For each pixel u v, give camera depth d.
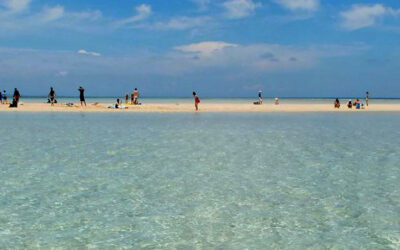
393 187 11.22
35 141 21.05
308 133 25.70
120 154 16.86
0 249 7.05
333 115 46.81
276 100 77.19
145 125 31.20
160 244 7.27
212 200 9.95
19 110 49.91
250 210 9.16
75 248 7.11
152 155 16.61
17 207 9.37
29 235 7.70
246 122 34.91
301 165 14.45
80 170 13.47
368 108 65.19
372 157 16.23
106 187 11.21
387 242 7.36
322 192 10.70
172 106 62.31
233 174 12.88
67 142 20.72
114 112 49.12
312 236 7.64
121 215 8.84
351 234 7.74
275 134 24.95
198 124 32.47
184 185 11.45
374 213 8.95
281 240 7.45
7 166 14.09
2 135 23.69
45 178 12.27
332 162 15.08
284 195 10.40
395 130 28.08
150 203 9.70
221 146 19.38
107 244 7.27
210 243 7.32
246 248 7.09
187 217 8.70
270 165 14.46
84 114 44.78
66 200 9.94
